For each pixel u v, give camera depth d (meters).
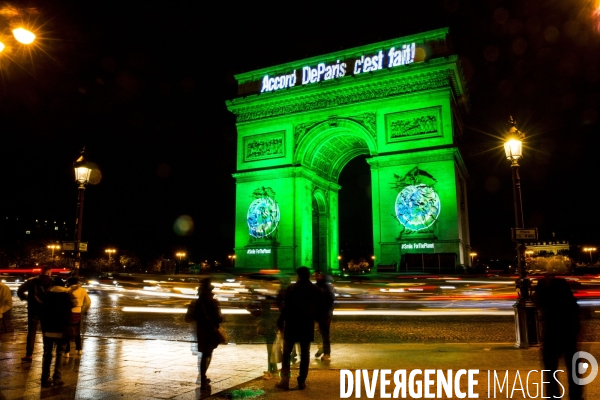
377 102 67.69
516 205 22.23
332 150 79.94
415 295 48.19
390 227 63.28
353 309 38.41
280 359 15.52
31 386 13.66
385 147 65.94
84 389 13.33
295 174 71.88
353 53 72.00
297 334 13.46
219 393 12.91
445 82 64.00
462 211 71.38
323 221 83.56
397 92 66.94
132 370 15.89
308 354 13.51
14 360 17.47
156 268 142.38
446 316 33.00
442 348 19.80
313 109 72.31
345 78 69.56
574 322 10.99
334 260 84.38
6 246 135.50
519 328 19.94
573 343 10.91
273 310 15.62
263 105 76.38
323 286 17.92
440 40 66.50
